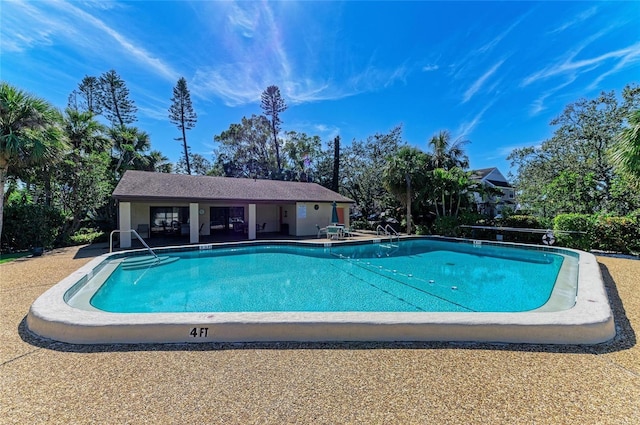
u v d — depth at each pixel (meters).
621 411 2.40
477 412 2.39
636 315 4.68
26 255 11.09
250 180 19.73
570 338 3.62
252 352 3.43
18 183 14.32
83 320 3.77
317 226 17.80
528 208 24.56
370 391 2.67
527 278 8.68
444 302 6.46
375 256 12.16
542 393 2.65
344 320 3.78
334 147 29.42
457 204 18.50
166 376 2.92
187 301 6.58
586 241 12.37
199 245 12.29
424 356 3.33
